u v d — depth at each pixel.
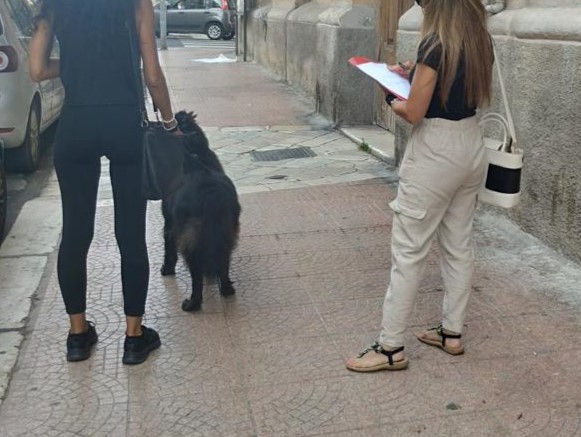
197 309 4.41
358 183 7.16
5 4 7.48
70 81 3.56
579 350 3.83
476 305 4.37
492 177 3.54
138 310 3.81
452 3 3.21
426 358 3.79
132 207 3.72
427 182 3.37
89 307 4.49
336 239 5.60
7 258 5.43
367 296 4.57
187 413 3.39
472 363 3.74
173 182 3.64
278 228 5.88
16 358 3.93
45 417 3.39
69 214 3.74
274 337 4.08
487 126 5.72
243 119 10.61
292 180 7.38
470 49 3.22
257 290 4.70
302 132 9.67
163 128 3.64
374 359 3.67
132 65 3.56
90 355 3.93
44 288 4.86
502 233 5.51
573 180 4.80
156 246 5.54
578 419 3.25
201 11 28.66
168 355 3.91
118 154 3.62
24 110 7.49
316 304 4.48
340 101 9.70
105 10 3.46
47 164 8.48
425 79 3.21
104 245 5.54
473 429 3.20
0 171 5.84
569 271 4.79
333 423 3.28
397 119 7.52
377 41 9.43
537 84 5.11
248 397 3.50
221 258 4.34
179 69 16.84
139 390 3.59
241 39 19.36
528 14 5.25
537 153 5.18
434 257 5.10
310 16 11.84
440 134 3.33
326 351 3.91
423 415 3.32
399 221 3.50
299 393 3.52
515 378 3.59
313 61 11.66
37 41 3.60
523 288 4.58
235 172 7.82
